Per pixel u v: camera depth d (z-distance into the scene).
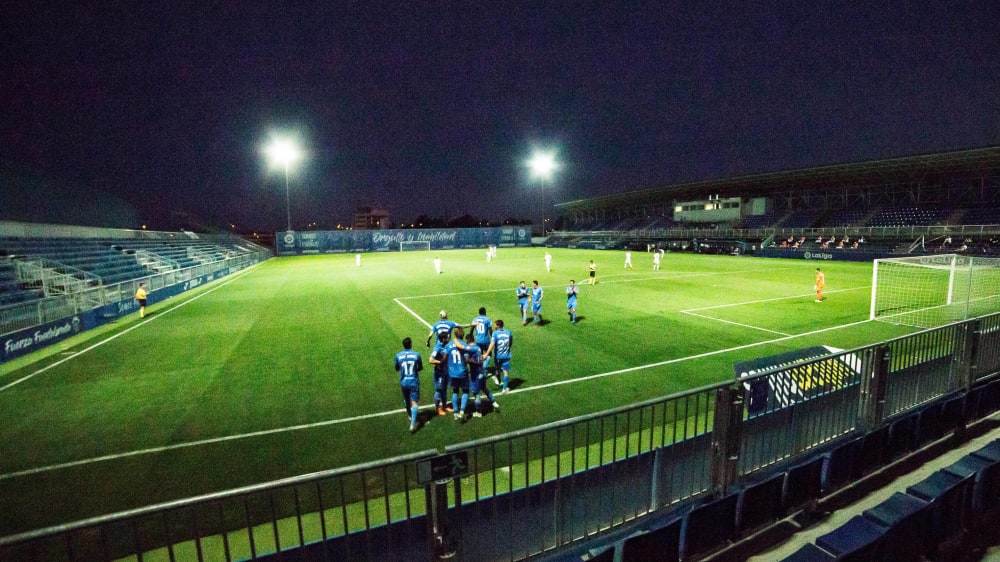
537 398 9.98
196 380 11.45
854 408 6.23
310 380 11.31
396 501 6.32
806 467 4.88
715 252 51.72
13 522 6.04
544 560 4.31
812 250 42.75
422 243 70.00
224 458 7.62
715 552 4.52
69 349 14.55
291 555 4.07
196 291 27.00
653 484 4.93
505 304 21.36
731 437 5.02
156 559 5.28
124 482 6.96
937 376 7.23
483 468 7.07
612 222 89.12
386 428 8.66
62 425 9.00
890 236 44.03
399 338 15.25
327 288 27.31
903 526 3.81
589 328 16.27
